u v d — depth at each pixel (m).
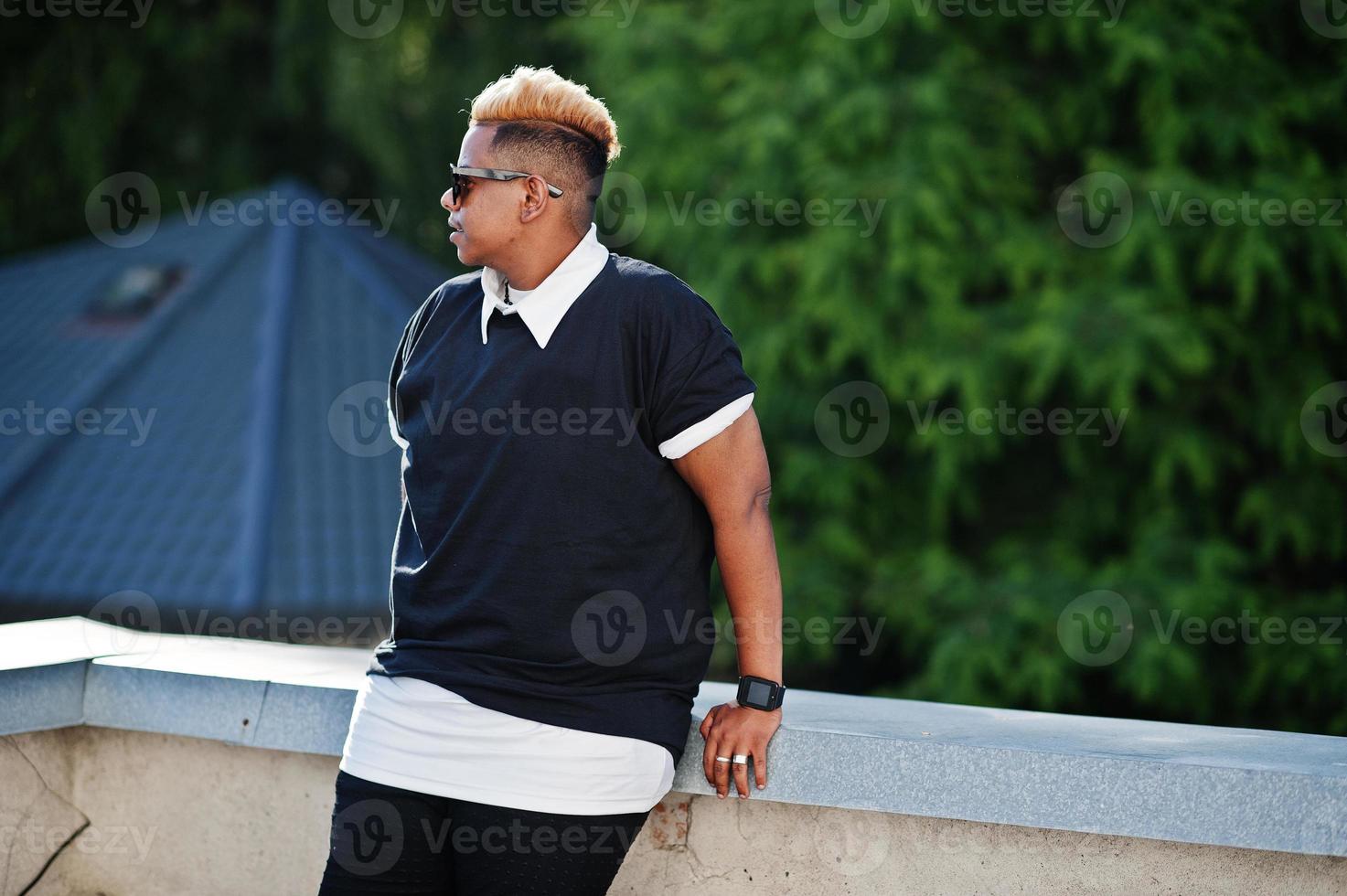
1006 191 30.72
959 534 34.16
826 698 8.37
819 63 30.45
